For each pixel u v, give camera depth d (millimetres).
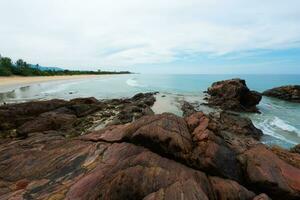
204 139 10375
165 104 34812
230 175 9453
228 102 34344
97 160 9797
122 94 50469
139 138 10508
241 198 8273
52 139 13695
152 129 10562
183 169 8961
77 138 12289
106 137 11648
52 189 8328
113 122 22219
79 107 26625
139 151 9969
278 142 20000
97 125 21906
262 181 9227
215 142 10383
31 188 8516
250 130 21438
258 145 12672
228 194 8352
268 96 51594
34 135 17078
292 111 34844
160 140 10023
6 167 10164
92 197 7742
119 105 32188
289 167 10016
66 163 9875
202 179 8695
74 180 8711
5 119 21719
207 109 32219
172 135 10148
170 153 9836
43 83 72812
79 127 21000
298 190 9023
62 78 102125
